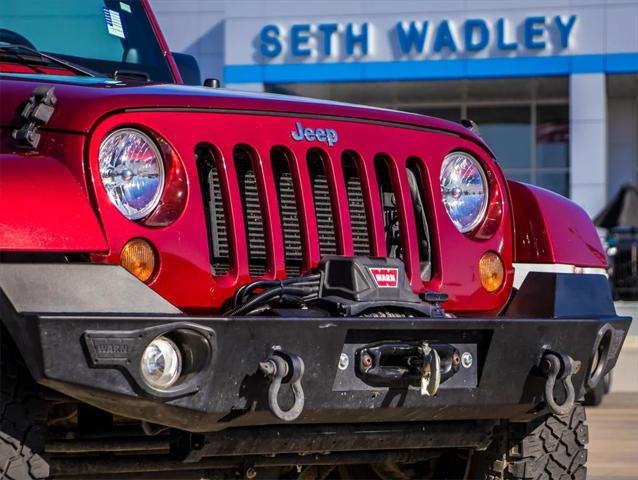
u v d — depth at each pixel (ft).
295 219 14.43
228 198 13.83
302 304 13.56
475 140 15.89
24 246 11.95
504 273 15.80
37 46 17.99
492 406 14.05
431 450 15.94
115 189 13.02
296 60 104.27
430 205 15.34
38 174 12.39
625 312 63.26
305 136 14.52
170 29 107.96
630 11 101.40
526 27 101.96
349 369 13.03
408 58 103.14
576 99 102.22
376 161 15.24
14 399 12.24
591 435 30.40
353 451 15.07
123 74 17.02
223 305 13.62
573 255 16.21
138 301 12.12
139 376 11.76
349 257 13.64
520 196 16.44
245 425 12.73
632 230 90.63
